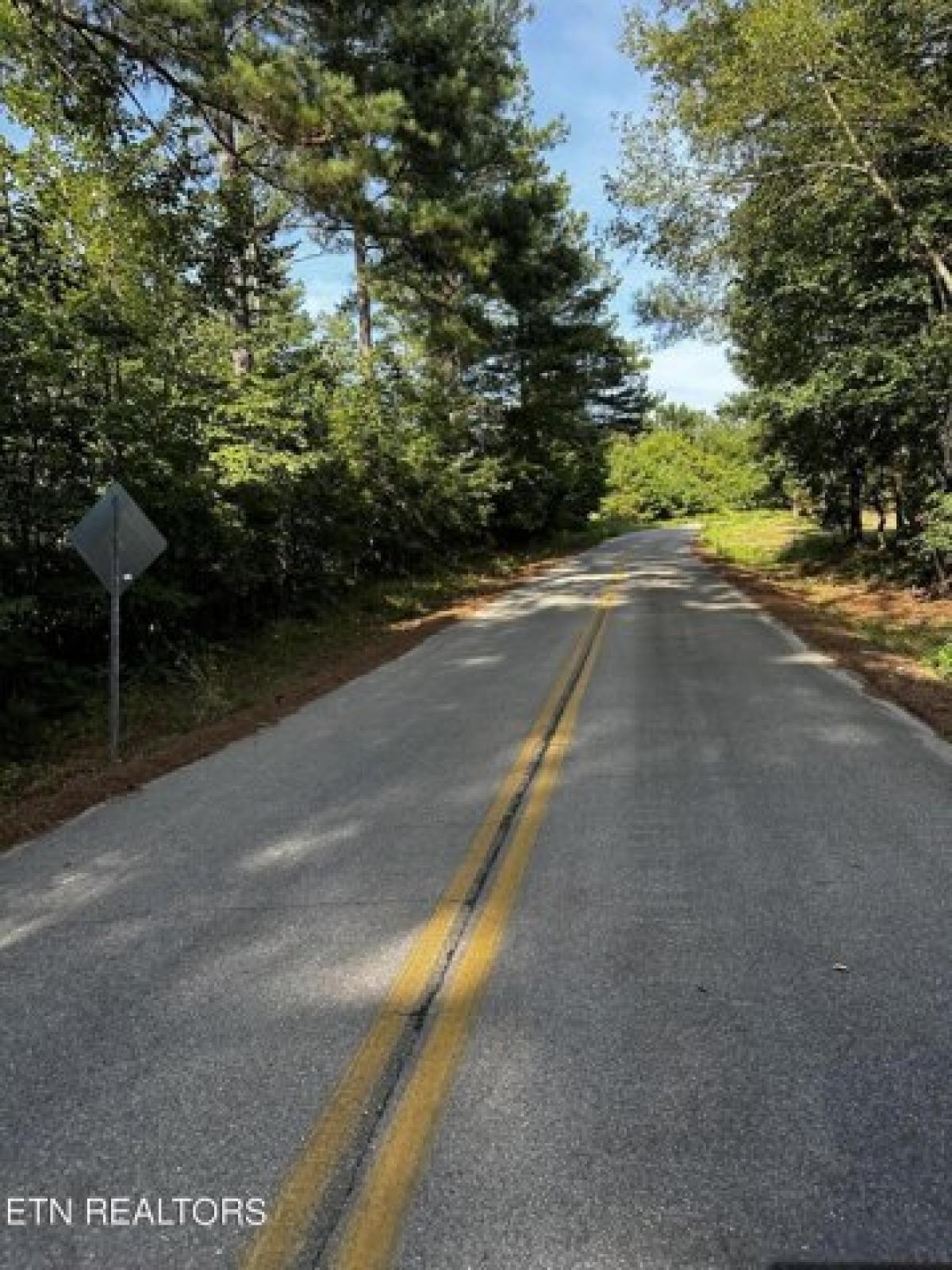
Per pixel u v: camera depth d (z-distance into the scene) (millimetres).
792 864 4902
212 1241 2432
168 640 13539
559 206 28922
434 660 13539
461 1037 3336
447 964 3914
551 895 4621
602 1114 2863
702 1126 2787
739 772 6688
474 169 23484
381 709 10055
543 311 36406
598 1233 2387
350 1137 2811
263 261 13117
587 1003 3545
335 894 4797
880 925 4148
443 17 18891
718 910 4352
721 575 26312
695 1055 3164
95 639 12688
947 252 14805
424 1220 2461
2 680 10172
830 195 14531
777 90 12758
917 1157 2627
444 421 29922
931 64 13328
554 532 44531
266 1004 3652
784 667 11195
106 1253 2406
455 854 5293
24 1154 2799
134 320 12109
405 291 27547
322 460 18047
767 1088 2967
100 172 11578
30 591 10898
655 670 11242
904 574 20547
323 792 6812
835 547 28719
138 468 12406
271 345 18484
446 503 28578
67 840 6055
